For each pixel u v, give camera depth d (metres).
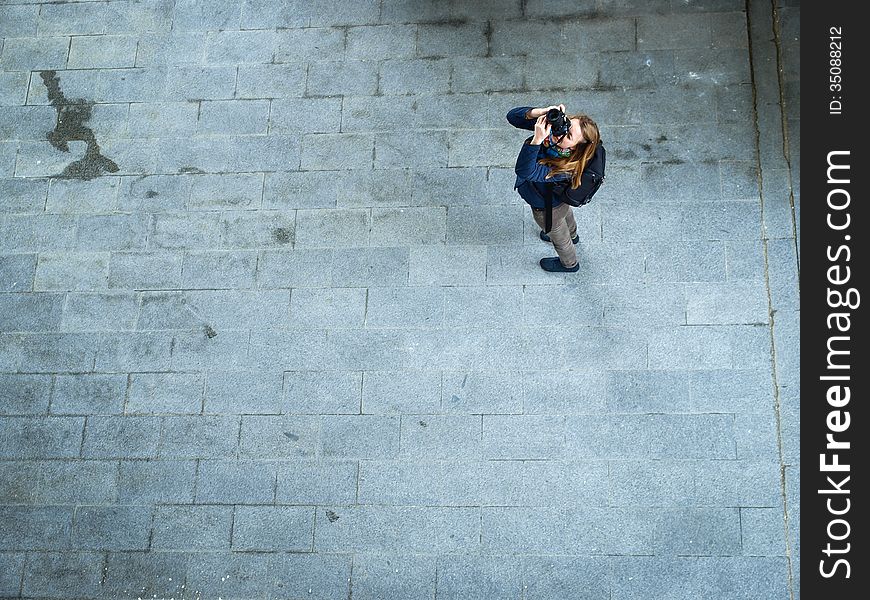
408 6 8.07
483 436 6.65
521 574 6.31
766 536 6.21
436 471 6.60
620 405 6.62
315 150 7.64
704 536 6.26
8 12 8.34
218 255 7.37
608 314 6.86
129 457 6.87
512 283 7.04
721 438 6.46
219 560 6.56
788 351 6.61
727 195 7.09
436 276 7.12
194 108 7.90
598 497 6.42
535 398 6.70
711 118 7.34
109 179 7.71
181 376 7.05
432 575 6.37
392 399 6.82
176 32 8.20
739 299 6.80
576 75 7.63
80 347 7.20
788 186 7.05
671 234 7.04
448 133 7.58
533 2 7.93
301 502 6.64
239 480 6.73
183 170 7.68
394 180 7.47
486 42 7.85
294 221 7.42
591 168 5.57
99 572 6.61
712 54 7.55
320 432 6.79
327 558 6.49
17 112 8.03
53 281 7.41
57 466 6.89
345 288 7.16
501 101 7.63
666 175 7.21
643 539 6.30
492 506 6.48
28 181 7.77
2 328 7.30
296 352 7.02
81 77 8.11
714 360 6.66
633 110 7.45
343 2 8.16
